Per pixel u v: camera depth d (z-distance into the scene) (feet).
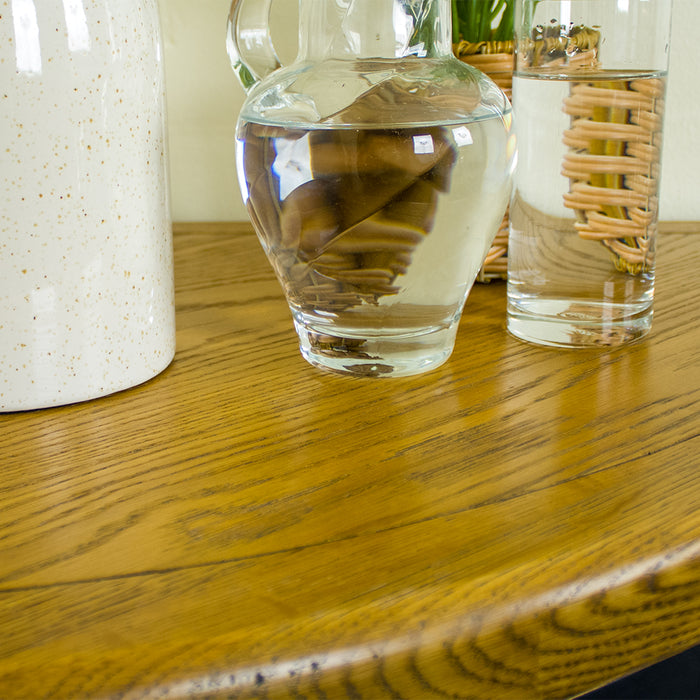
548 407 1.36
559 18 1.47
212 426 1.31
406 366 1.48
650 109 1.50
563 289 1.57
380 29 1.37
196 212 2.47
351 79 1.33
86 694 0.83
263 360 1.56
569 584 0.96
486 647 0.92
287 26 2.20
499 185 1.37
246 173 1.39
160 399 1.40
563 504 1.08
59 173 1.22
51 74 1.17
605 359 1.54
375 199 1.30
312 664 0.87
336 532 1.03
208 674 0.85
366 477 1.16
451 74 1.38
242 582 0.94
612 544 1.00
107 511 1.09
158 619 0.89
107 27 1.21
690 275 1.98
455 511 1.07
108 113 1.24
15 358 1.29
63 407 1.36
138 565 0.98
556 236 1.55
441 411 1.35
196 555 0.99
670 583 1.00
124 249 1.33
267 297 1.88
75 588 0.94
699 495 1.10
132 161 1.30
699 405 1.35
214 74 2.32
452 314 1.49
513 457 1.21
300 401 1.39
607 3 1.45
